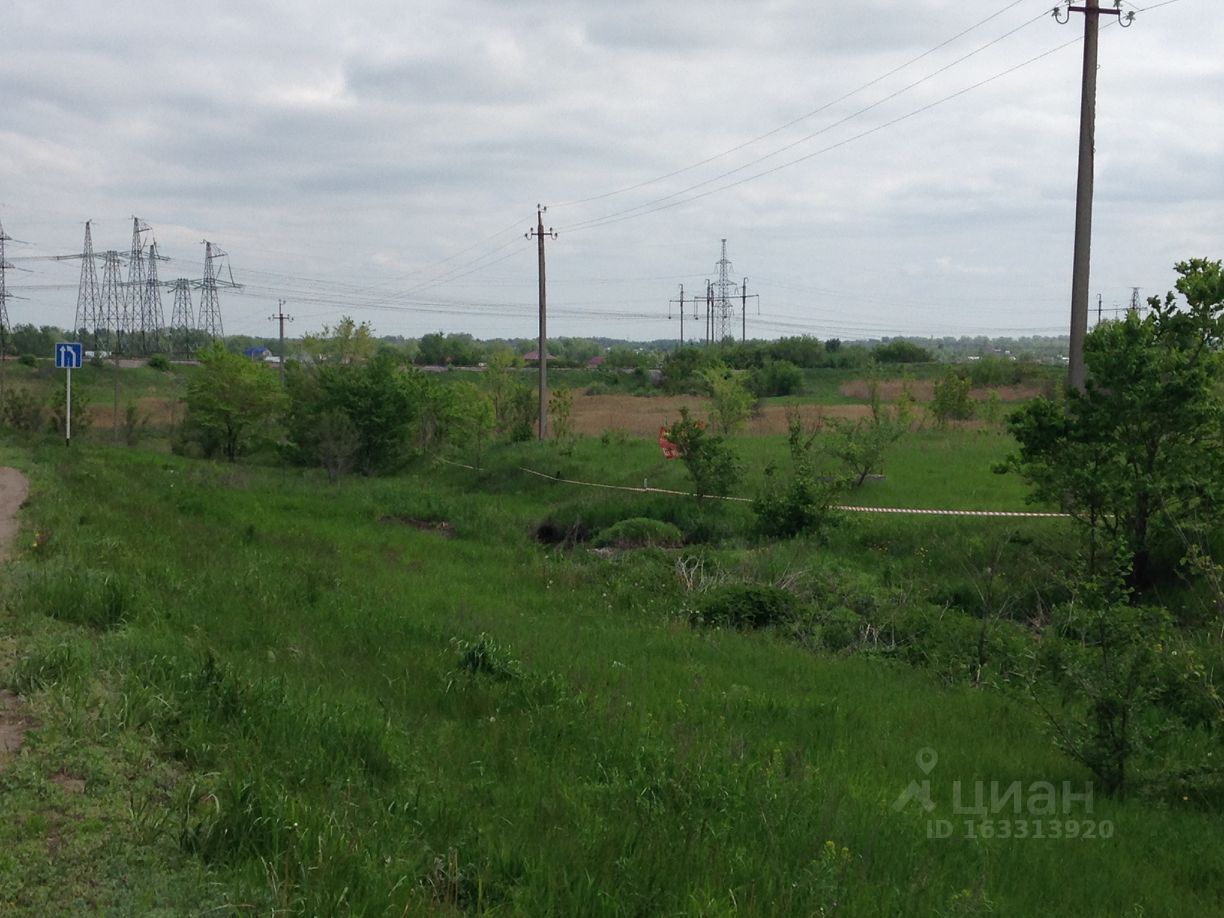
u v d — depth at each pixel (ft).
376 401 111.34
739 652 39.32
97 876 14.33
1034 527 54.39
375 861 15.92
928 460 83.51
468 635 35.27
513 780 21.63
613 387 250.78
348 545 59.88
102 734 19.07
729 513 68.33
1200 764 27.22
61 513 47.57
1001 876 20.18
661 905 16.03
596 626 42.52
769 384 214.69
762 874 17.42
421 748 22.90
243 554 47.88
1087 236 54.95
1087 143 54.90
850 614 44.55
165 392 208.23
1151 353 43.86
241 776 17.93
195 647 26.48
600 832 18.39
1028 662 35.58
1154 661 27.09
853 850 19.60
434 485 99.76
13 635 25.18
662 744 24.17
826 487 62.28
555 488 86.63
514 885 16.33
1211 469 44.29
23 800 16.31
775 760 24.12
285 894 14.38
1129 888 20.68
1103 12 54.49
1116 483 44.62
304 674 27.53
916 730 30.48
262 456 129.80
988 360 200.23
